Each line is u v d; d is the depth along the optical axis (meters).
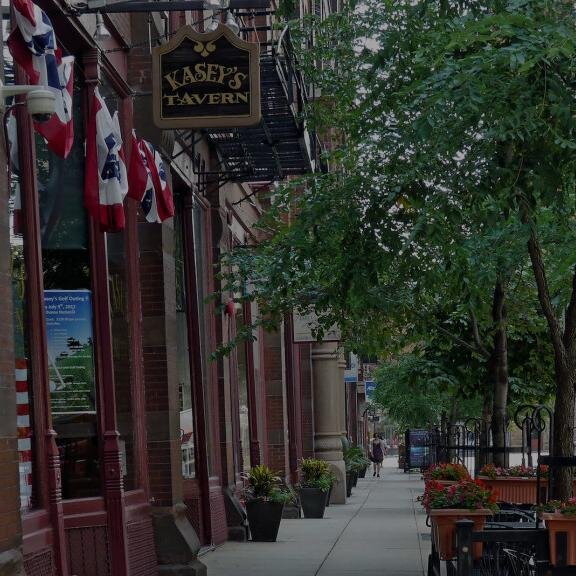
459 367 23.03
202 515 19.03
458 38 11.27
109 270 14.41
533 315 20.72
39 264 11.48
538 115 11.55
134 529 14.05
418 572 16.14
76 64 13.23
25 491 11.04
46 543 11.10
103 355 13.09
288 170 21.08
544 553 9.03
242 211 25.59
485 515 11.96
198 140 18.06
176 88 13.28
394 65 15.12
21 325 11.27
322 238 15.37
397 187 13.46
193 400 19.12
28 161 11.40
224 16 18.00
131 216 15.06
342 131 18.77
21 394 11.12
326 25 18.80
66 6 12.41
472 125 12.34
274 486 21.20
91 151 12.16
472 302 16.80
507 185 12.09
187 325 19.06
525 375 23.84
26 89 9.13
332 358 34.78
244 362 25.81
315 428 35.75
